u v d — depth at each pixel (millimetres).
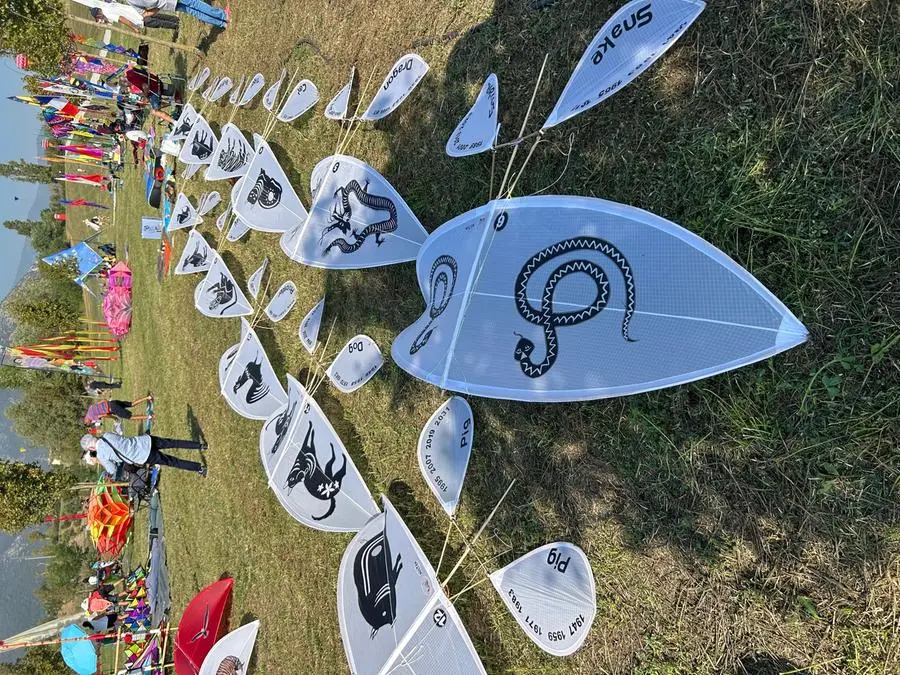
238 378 4344
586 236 2072
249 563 4199
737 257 1962
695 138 2066
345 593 2854
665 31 1869
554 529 2432
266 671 3830
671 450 2102
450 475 2730
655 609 2121
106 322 8383
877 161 1689
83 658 5160
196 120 5629
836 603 1765
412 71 3084
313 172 3678
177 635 4203
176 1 5305
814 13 1789
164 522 5562
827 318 1776
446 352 2449
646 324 1889
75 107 7668
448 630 2402
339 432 3521
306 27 4289
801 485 1829
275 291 4387
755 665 1904
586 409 2348
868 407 1704
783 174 1862
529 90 2627
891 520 1671
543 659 2414
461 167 2936
